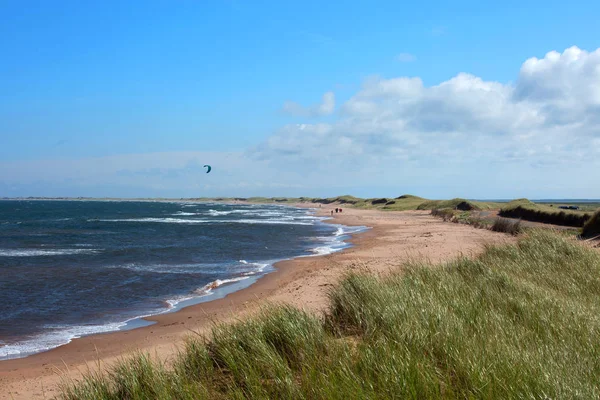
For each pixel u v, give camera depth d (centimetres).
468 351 438
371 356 441
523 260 1111
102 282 1742
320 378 413
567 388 373
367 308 608
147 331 1053
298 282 1491
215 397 431
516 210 4262
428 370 402
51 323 1166
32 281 1770
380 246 2555
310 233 4044
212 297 1434
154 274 1911
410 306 584
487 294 716
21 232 4478
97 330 1091
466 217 4722
